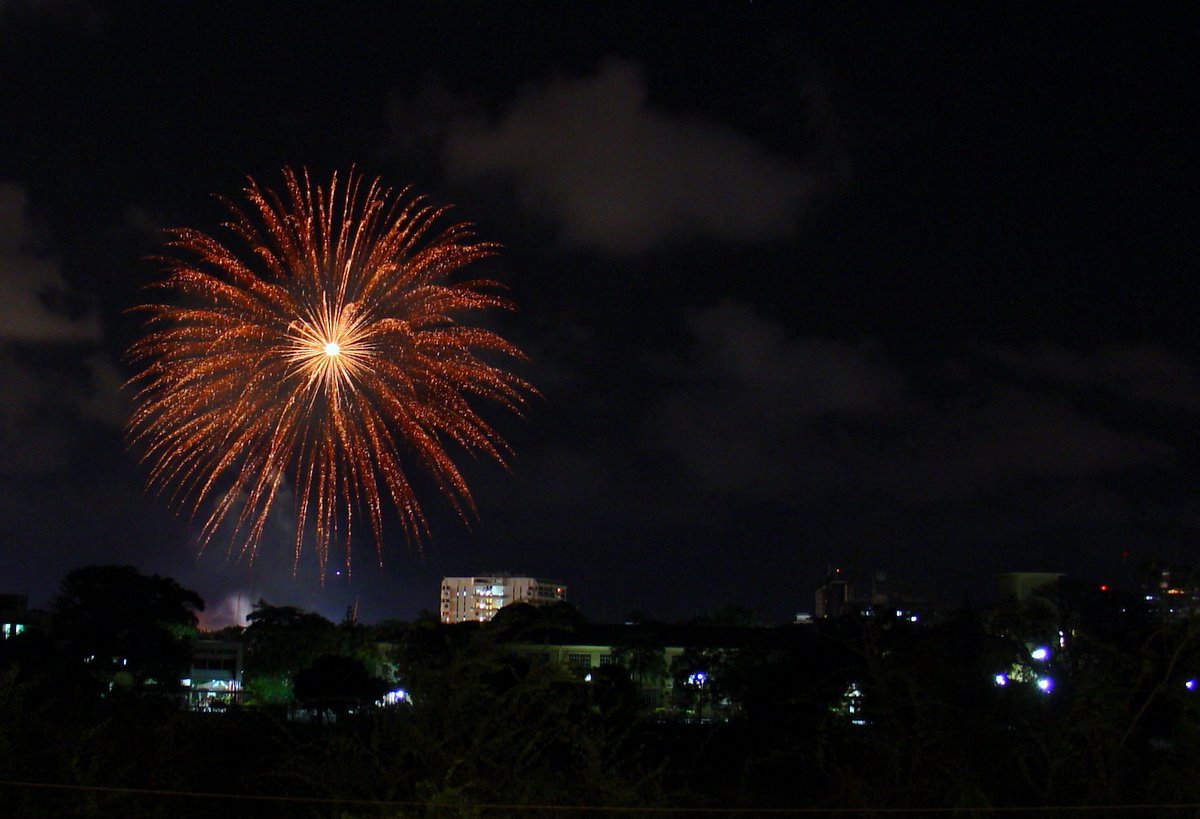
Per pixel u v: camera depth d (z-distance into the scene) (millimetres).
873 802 9633
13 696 11617
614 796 9234
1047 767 10219
